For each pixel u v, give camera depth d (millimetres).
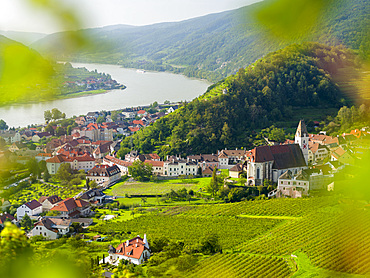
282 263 194250
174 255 193750
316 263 190125
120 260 191500
